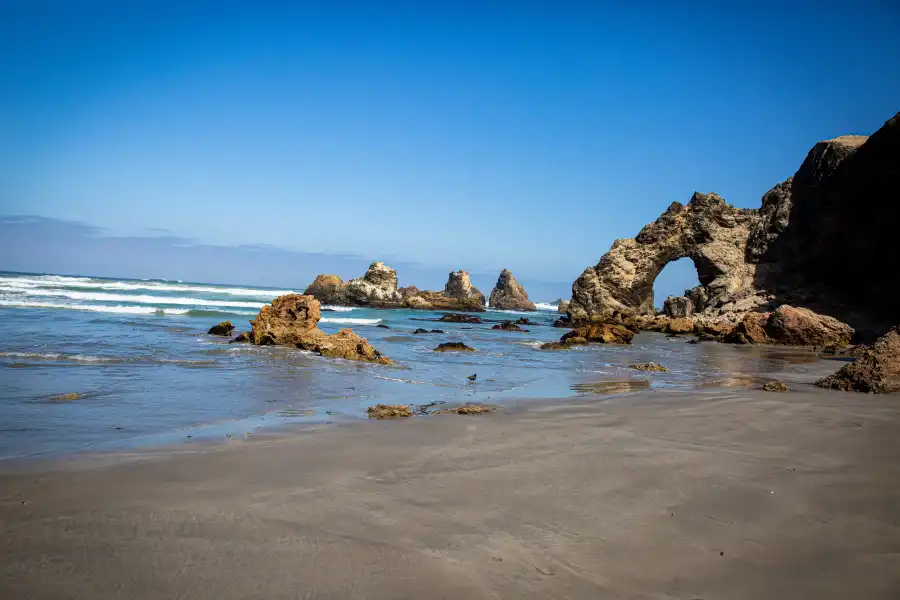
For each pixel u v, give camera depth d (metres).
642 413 8.99
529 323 52.97
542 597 3.35
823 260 40.31
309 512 4.52
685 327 40.94
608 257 57.28
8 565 3.52
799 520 4.58
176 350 15.48
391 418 8.38
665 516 4.62
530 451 6.50
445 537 4.12
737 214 54.47
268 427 7.50
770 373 16.72
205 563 3.64
